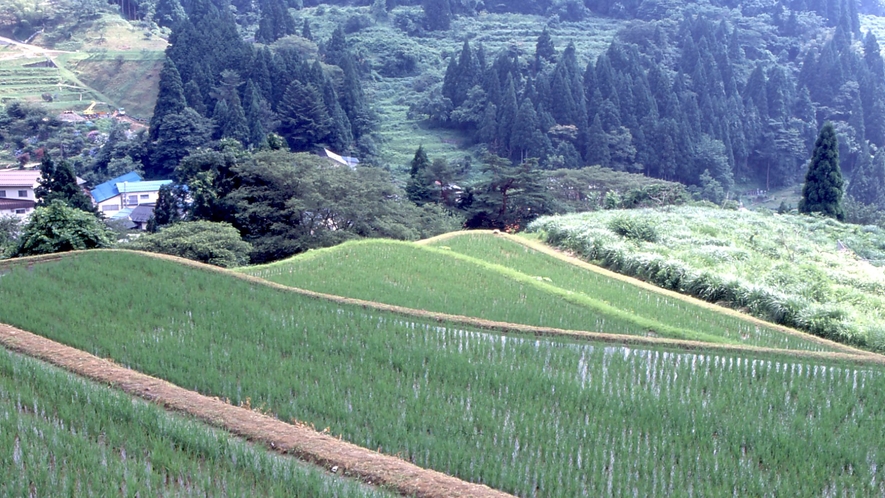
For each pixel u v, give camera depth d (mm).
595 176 55031
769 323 21047
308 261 22484
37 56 102125
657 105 88438
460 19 129000
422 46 118688
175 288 16688
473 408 11281
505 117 83250
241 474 8438
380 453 9727
